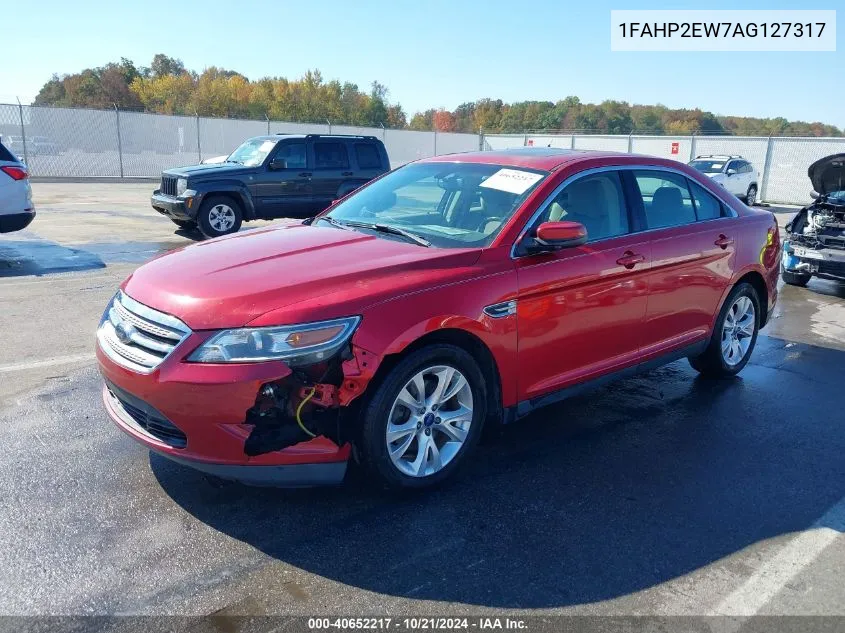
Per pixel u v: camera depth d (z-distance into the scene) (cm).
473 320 361
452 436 375
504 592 288
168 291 339
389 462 346
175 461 327
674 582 299
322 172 1361
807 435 463
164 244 1173
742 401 524
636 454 426
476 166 466
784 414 500
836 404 523
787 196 2853
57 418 444
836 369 611
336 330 319
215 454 316
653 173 490
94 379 514
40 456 392
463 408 375
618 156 475
